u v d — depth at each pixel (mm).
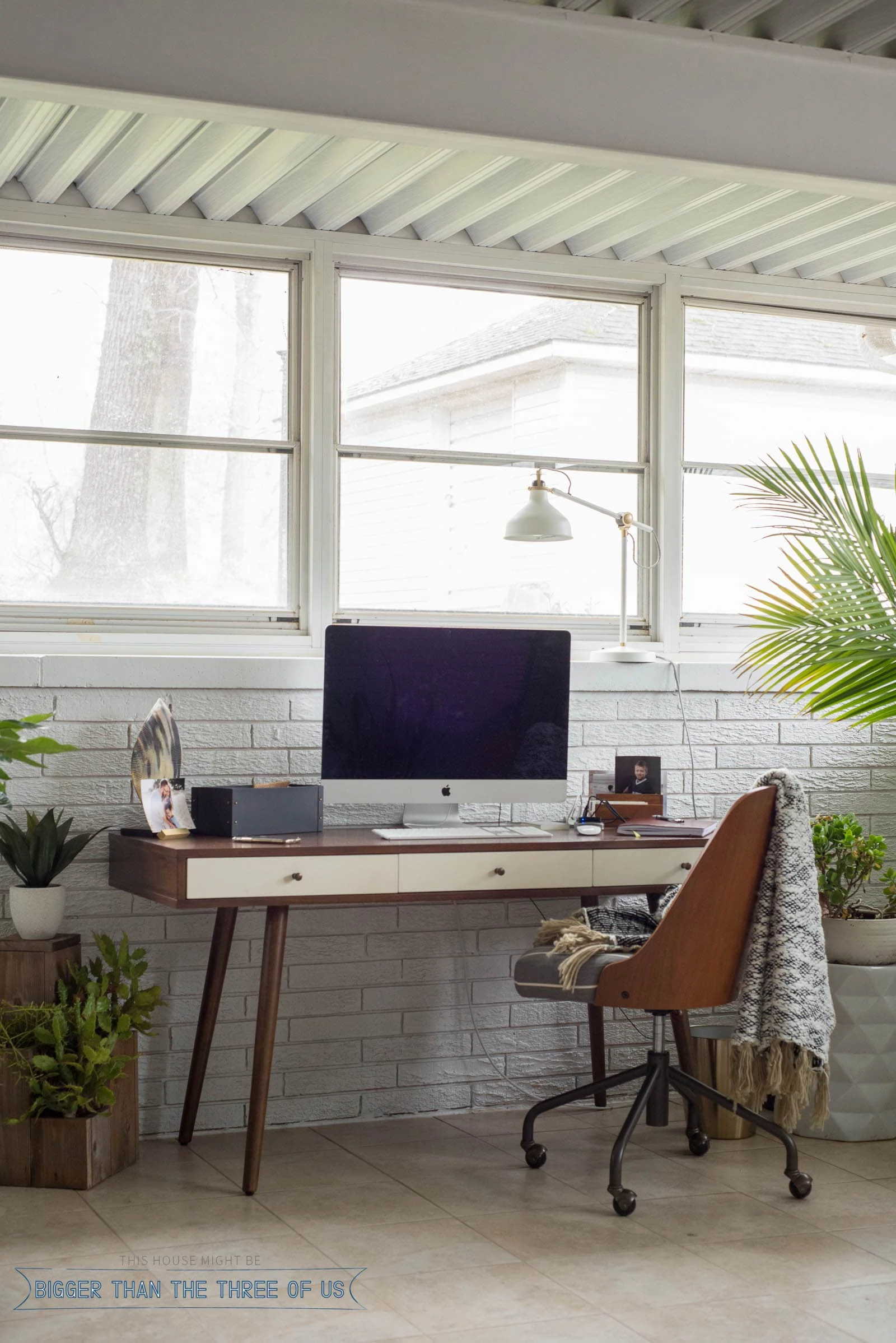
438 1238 3104
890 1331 2639
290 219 4137
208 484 4168
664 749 4430
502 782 3955
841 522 3873
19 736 3803
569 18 3176
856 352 4945
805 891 3332
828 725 4613
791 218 4195
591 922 3719
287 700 4078
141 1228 3146
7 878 3818
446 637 3908
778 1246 3078
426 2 3082
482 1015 4234
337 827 3990
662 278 4598
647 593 4621
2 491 3980
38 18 2840
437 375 4406
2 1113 3439
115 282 4094
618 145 3225
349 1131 3977
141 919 3924
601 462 4570
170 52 2918
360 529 4301
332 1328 2633
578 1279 2883
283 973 4043
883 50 3480
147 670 3928
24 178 3922
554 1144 3857
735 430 4762
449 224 4199
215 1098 3967
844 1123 3887
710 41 3285
